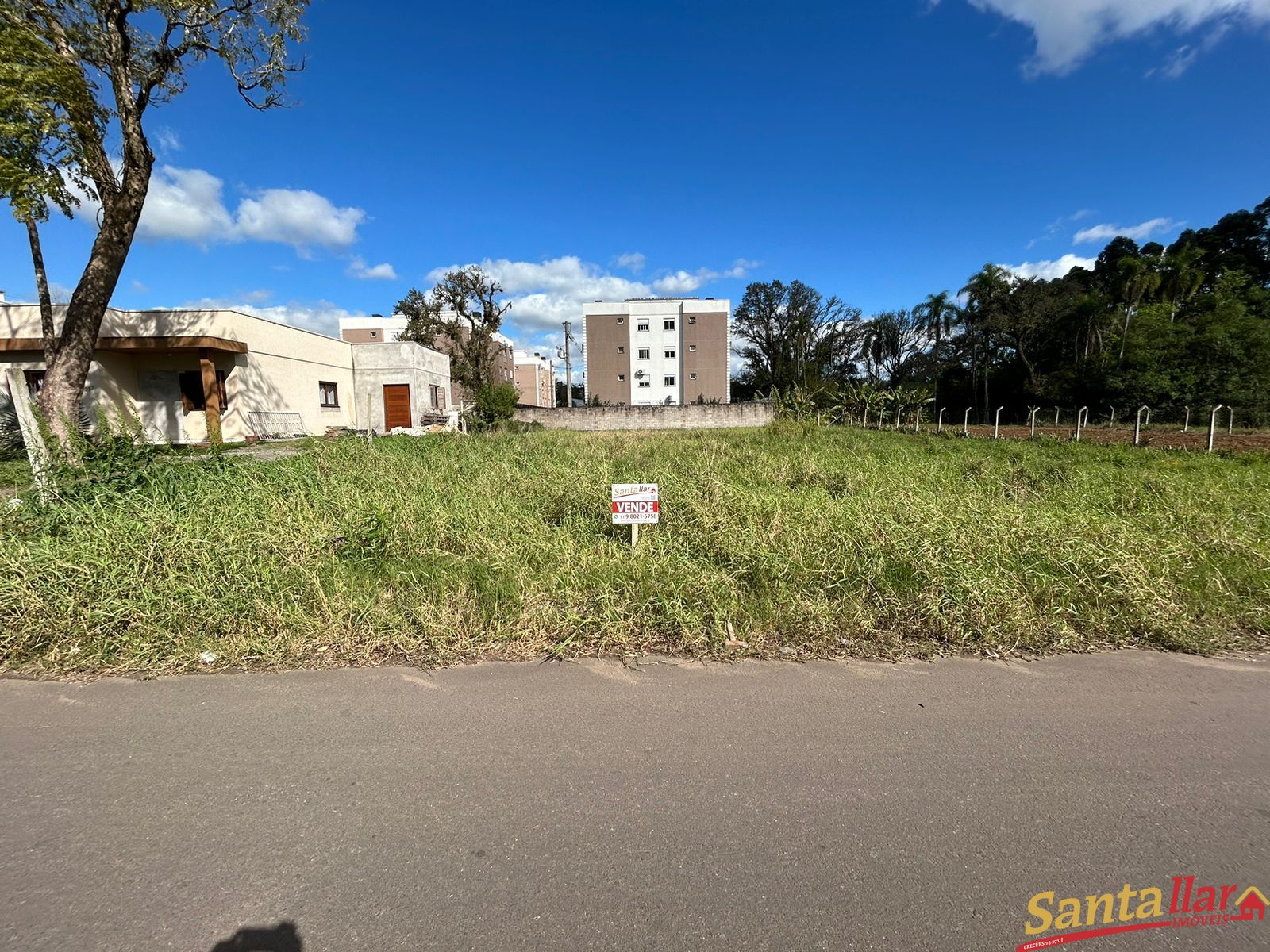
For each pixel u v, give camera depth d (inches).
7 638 130.9
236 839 78.0
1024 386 1471.5
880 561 165.8
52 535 187.2
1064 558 167.9
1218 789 88.1
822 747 98.5
